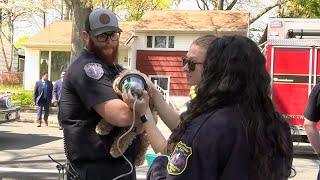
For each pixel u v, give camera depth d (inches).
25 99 797.2
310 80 396.2
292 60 399.2
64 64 1027.9
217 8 1291.8
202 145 68.4
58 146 417.4
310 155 407.2
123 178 106.7
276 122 73.1
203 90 73.0
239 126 68.7
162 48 991.6
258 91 71.4
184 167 69.2
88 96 100.5
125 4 949.2
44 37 1039.6
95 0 662.5
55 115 705.6
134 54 990.4
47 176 275.6
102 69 102.7
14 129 551.2
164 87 992.2
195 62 83.9
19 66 1648.6
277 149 72.0
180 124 73.5
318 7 760.3
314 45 395.5
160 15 1029.8
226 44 73.1
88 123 104.3
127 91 93.7
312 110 137.1
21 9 1136.8
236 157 67.9
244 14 1027.3
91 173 104.8
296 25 415.2
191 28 964.0
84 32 108.7
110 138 104.0
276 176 71.9
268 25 418.9
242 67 71.1
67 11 1188.5
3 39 1684.3
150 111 95.2
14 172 284.7
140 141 109.7
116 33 108.6
